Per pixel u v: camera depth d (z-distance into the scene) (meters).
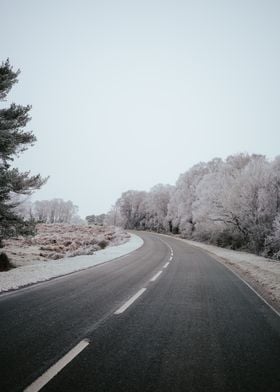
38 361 3.95
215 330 5.57
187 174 66.81
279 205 27.50
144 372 3.75
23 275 11.40
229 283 11.28
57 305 7.09
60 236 41.19
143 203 105.25
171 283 10.62
